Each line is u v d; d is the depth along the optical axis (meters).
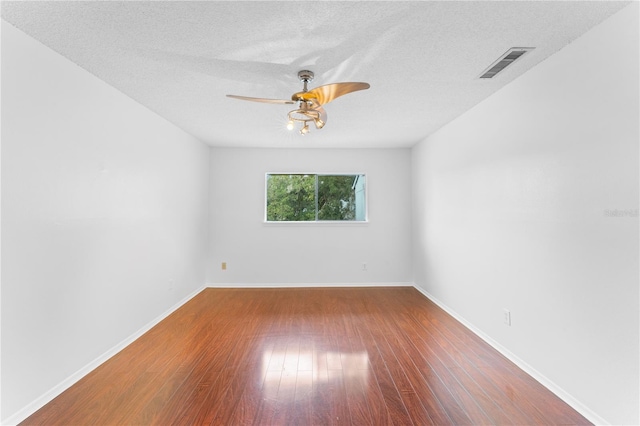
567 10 1.66
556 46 2.02
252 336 3.04
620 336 1.68
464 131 3.36
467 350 2.73
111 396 2.06
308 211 5.28
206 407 1.94
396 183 5.21
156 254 3.45
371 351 2.71
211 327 3.30
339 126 3.90
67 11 1.68
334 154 5.19
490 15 1.71
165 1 1.60
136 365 2.48
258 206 5.12
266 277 5.11
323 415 1.86
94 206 2.48
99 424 1.78
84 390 2.13
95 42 1.99
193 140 4.44
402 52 2.10
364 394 2.07
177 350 2.75
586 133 1.87
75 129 2.28
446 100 2.99
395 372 2.35
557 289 2.09
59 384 2.12
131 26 1.82
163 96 2.92
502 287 2.69
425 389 2.13
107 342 2.62
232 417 1.84
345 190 5.32
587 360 1.86
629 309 1.63
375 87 2.68
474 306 3.16
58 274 2.13
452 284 3.67
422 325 3.34
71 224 2.25
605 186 1.75
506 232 2.63
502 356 2.62
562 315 2.05
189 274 4.37
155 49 2.07
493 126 2.83
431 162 4.30
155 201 3.43
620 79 1.66
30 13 1.69
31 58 1.92
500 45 2.01
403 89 2.72
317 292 4.76
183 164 4.12
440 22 1.77
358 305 4.08
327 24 1.79
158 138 3.48
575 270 1.95
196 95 2.89
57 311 2.12
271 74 2.43
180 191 4.05
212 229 5.09
